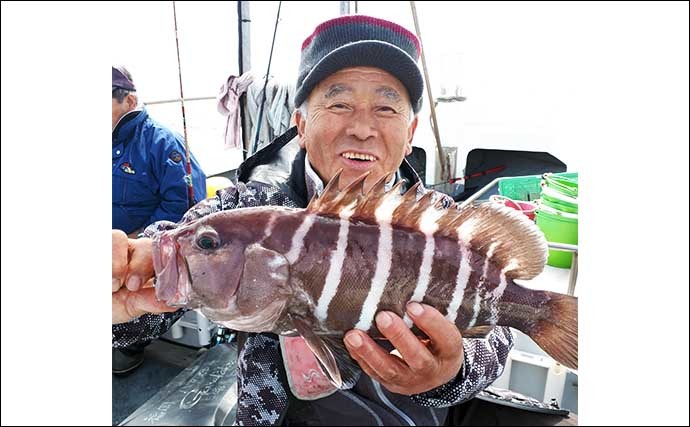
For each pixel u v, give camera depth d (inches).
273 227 39.1
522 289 39.9
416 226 39.8
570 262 61.4
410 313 37.4
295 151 60.9
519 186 83.3
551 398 63.4
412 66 49.0
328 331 39.7
